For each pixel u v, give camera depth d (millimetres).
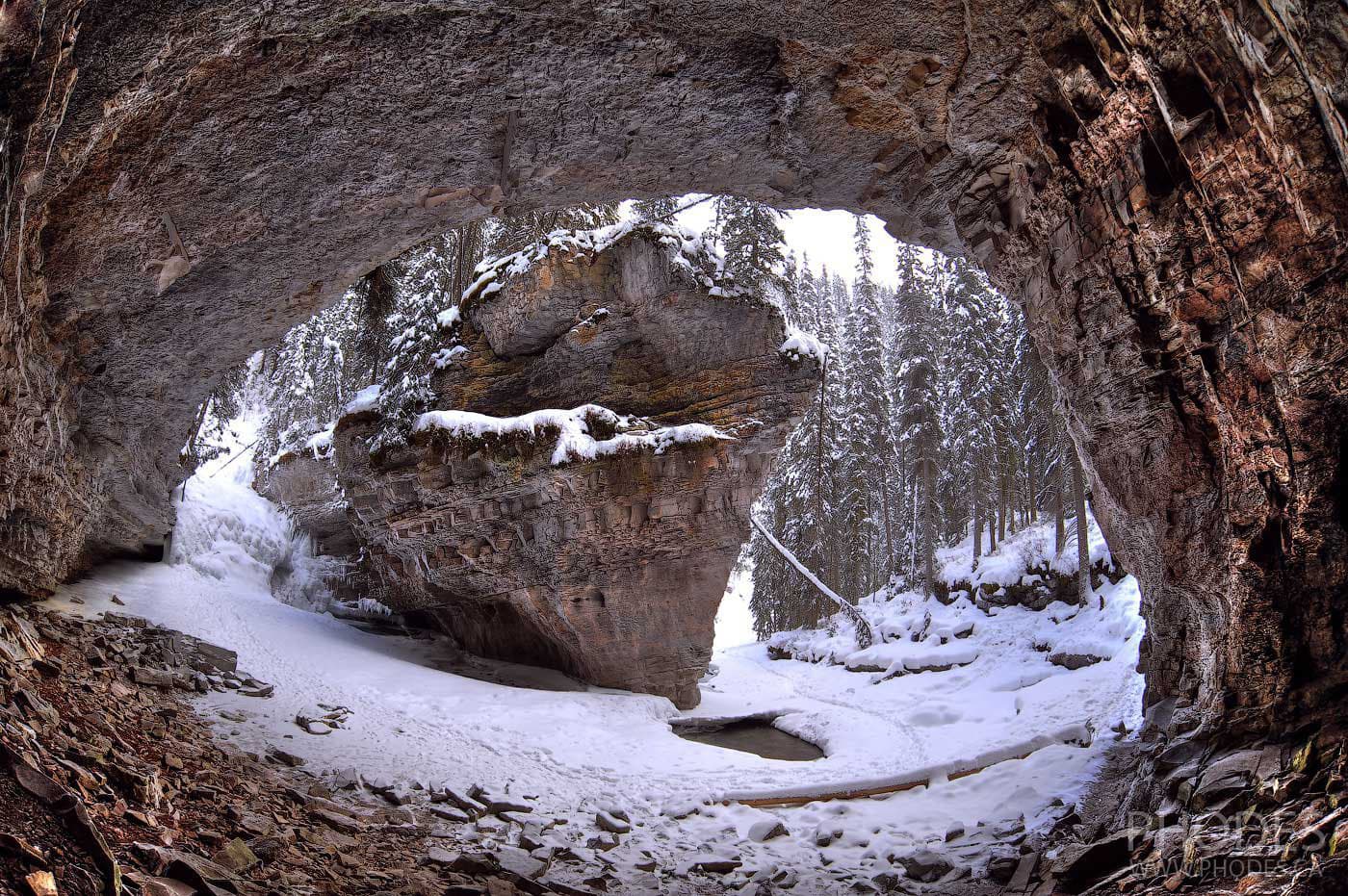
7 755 5816
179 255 11961
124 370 14414
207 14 8609
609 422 21031
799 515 39688
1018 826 11742
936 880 10852
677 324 21359
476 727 17156
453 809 12375
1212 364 9188
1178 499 10117
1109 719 15344
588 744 17219
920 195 12883
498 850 11047
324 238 12695
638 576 21547
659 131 11805
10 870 4801
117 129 9453
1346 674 7820
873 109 11484
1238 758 8297
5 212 7898
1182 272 9188
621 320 21703
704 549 21703
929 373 36406
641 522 21000
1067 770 13094
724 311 21094
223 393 27281
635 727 18922
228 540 24719
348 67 10094
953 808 13391
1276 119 7230
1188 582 10148
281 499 26953
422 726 16688
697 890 10672
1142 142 9195
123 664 14703
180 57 8992
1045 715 18312
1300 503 8109
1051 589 28656
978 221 12523
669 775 15922
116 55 8484
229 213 11648
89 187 10281
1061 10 9156
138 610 18688
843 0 9812
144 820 7805
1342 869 5883
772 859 11992
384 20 9664
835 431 41562
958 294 36000
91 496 16547
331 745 14336
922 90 11016
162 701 13844
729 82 11031
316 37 9578
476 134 11492
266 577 24875
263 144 10789
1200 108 8141
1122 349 10352
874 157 12430
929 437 35719
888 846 12227
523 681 22047
